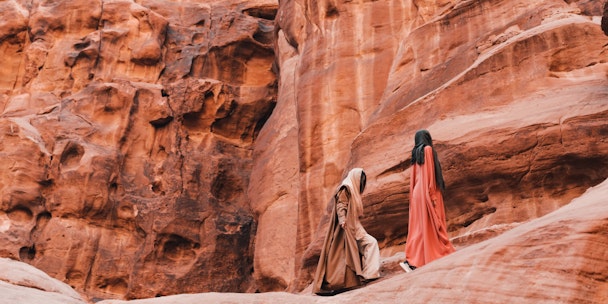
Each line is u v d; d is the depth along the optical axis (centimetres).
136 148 2467
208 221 2314
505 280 503
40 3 2800
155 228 2250
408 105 1363
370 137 1391
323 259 814
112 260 2259
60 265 2205
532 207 1056
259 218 2042
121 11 2734
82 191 2294
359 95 1808
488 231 925
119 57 2658
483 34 1467
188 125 2528
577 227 499
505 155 1088
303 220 1761
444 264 560
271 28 2736
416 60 1605
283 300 655
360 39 1878
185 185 2359
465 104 1255
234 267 2267
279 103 2203
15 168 2281
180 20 2802
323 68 1889
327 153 1781
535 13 1385
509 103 1191
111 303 733
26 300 653
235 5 2839
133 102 2494
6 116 2547
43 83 2655
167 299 694
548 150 1051
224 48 2645
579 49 1199
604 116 1034
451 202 1152
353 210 823
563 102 1100
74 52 2667
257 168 2153
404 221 1231
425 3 1786
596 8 1370
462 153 1133
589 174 1030
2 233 2189
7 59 2750
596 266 475
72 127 2428
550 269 486
